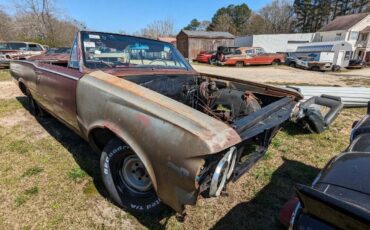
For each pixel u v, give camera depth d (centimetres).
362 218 98
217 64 2178
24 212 213
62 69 278
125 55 287
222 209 228
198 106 297
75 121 257
